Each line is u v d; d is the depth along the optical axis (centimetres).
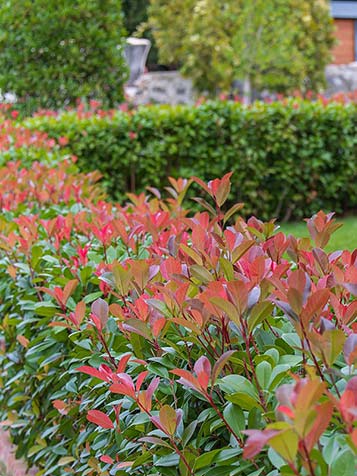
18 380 315
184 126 836
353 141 880
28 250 296
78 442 236
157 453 175
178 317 184
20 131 698
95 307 202
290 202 896
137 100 1695
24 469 341
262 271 179
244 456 114
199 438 171
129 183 855
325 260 197
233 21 1638
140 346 199
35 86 1028
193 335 180
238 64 1606
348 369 150
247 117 845
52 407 286
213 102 857
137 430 192
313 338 139
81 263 277
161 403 183
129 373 201
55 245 293
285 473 129
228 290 154
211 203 860
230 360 168
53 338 264
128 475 194
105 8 1035
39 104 1027
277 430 117
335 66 1814
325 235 216
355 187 909
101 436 212
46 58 1026
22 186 447
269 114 849
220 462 159
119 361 201
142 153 828
